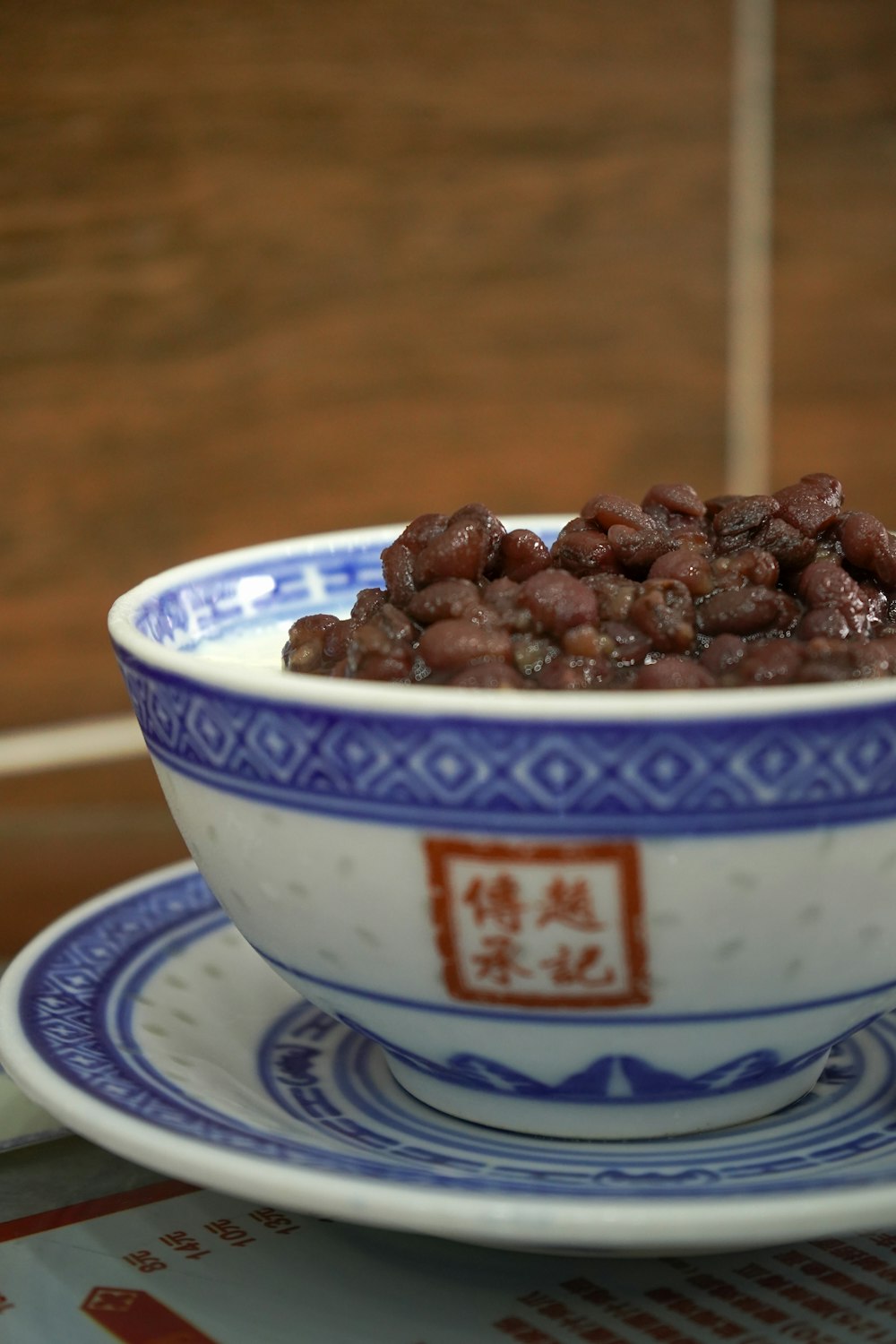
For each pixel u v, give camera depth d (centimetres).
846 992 34
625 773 31
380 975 34
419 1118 36
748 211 78
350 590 42
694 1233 31
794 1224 31
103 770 75
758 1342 32
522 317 76
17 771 73
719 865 32
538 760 32
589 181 75
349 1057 38
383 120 72
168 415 72
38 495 71
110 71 68
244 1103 36
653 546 37
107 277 70
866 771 32
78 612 73
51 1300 33
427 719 32
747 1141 35
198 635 40
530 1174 34
